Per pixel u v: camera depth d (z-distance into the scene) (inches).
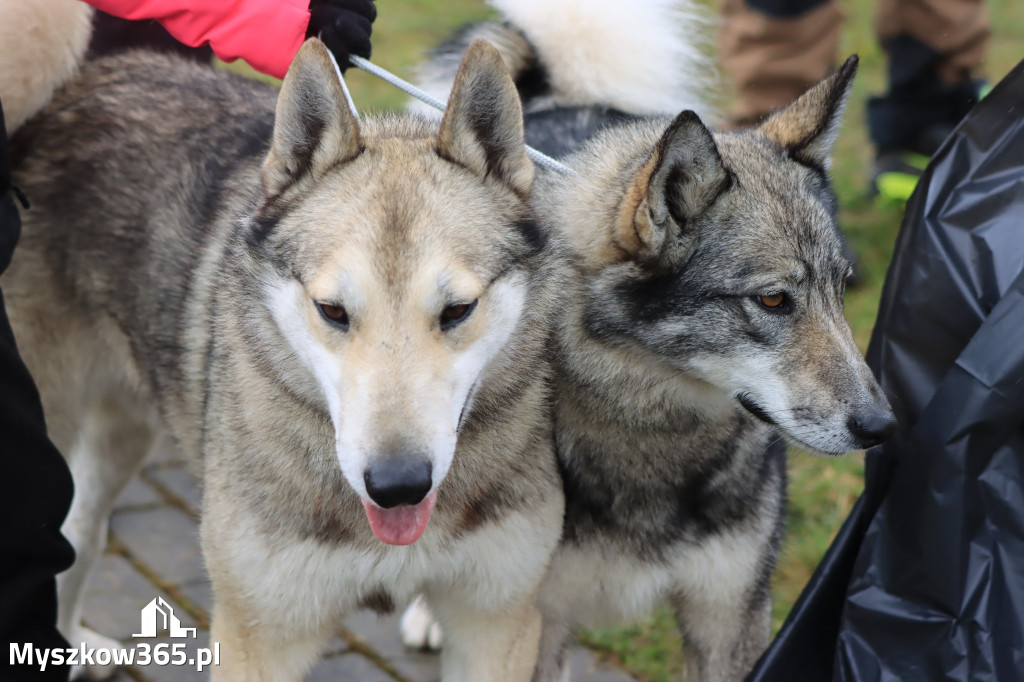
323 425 107.9
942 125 259.0
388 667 151.5
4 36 132.3
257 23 128.4
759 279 114.7
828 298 117.6
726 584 124.0
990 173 110.6
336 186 106.2
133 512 179.8
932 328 111.3
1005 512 101.0
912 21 251.9
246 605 113.7
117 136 142.0
